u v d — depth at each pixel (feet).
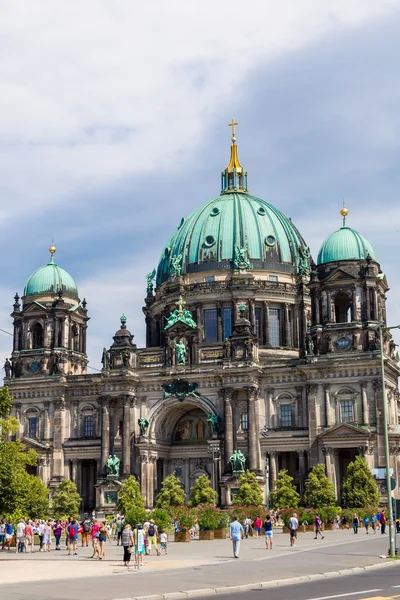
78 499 478.18
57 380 522.47
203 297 542.16
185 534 326.44
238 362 482.28
